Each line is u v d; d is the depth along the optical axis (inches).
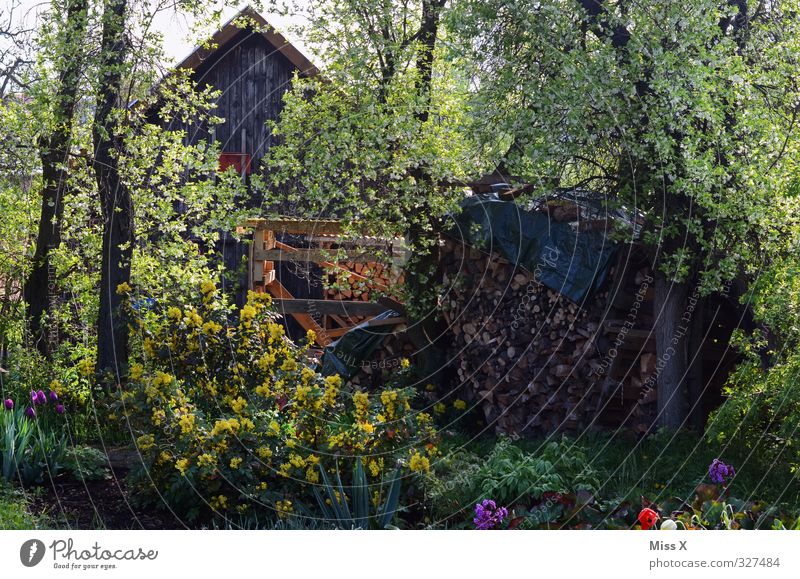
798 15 261.6
